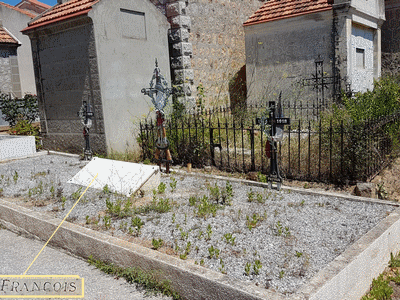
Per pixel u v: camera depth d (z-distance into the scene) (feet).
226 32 43.96
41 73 35.63
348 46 34.68
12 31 65.31
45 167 29.66
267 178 21.42
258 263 12.28
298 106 37.50
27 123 43.11
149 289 12.55
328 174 23.06
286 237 14.69
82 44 30.71
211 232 14.90
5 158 33.37
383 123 24.76
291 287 11.10
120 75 31.73
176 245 14.12
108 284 13.08
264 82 40.34
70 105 33.55
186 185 23.08
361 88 39.32
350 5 33.45
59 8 35.01
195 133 29.19
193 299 11.71
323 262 12.57
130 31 32.48
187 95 37.32
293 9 38.01
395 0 49.19
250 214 17.44
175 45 37.01
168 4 36.96
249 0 48.62
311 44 36.65
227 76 44.27
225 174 25.91
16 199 21.34
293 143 26.99
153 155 30.19
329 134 23.31
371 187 19.92
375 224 15.56
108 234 15.84
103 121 30.53
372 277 13.35
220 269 12.34
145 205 19.40
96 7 29.48
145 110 34.09
